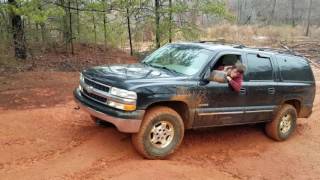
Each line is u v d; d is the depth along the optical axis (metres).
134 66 3.89
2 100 4.99
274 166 3.89
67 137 3.82
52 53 9.45
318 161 4.16
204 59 3.79
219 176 3.43
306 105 4.79
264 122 4.48
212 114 3.78
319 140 4.86
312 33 25.44
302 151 4.41
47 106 4.87
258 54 4.26
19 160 3.25
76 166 3.24
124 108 3.24
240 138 4.52
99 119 3.76
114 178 3.09
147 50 11.05
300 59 4.78
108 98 3.32
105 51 10.83
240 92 3.95
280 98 4.41
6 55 7.68
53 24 9.64
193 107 3.62
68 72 7.79
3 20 7.55
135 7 10.00
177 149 3.89
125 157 3.49
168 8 9.83
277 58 4.46
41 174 3.04
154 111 3.42
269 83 4.27
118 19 10.64
